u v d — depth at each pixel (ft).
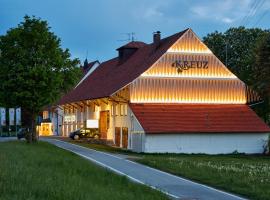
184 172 88.74
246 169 96.17
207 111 171.83
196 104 174.81
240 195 63.98
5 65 146.00
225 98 178.50
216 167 99.55
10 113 204.44
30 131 153.38
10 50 146.10
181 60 174.91
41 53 146.51
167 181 78.64
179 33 180.14
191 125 162.20
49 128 303.27
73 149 151.84
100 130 214.28
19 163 60.90
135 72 181.16
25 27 148.46
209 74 177.58
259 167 103.35
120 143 180.75
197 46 176.96
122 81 184.55
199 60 176.76
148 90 170.81
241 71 252.62
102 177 65.92
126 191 54.13
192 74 175.83
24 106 149.59
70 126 271.28
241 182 73.20
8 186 40.75
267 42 184.03
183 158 133.08
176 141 158.10
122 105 180.34
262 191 65.00
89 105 230.27
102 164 104.99
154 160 114.52
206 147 161.17
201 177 81.41
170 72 173.37
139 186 61.00
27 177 46.52
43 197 39.52
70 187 45.32
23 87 146.00
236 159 139.13
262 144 166.71
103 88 205.46
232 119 169.68
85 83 268.62
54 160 81.35
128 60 218.79
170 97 172.35
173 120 162.61
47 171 58.03
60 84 150.00
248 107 178.70
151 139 155.43
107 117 202.69
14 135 255.50
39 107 149.07
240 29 269.23
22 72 145.38
